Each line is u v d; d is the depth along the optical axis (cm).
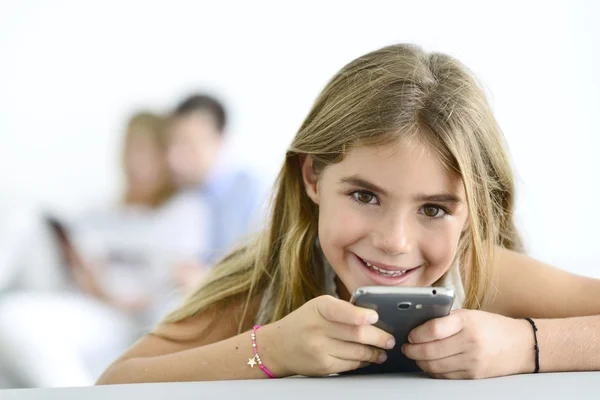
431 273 99
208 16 342
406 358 92
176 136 301
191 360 97
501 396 68
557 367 89
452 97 102
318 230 111
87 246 280
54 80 338
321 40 341
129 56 348
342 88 108
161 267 284
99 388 75
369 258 97
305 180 114
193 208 296
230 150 330
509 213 124
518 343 88
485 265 112
